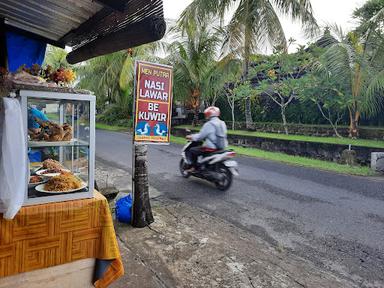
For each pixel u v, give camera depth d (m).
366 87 9.32
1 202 1.83
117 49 2.79
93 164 2.24
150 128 3.76
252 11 10.34
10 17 3.79
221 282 2.72
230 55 11.30
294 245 3.56
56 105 2.38
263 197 5.45
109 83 18.16
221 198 5.34
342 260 3.23
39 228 2.01
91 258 2.24
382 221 4.35
